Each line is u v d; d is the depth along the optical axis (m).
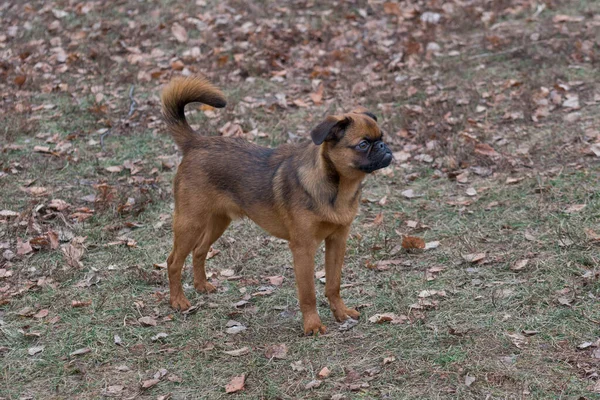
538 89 11.56
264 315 7.14
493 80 12.21
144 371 6.25
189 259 8.44
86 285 7.69
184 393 5.94
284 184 6.65
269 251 8.38
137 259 8.23
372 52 13.59
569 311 6.58
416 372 5.95
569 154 9.69
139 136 11.23
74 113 11.93
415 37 13.98
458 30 14.31
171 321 7.08
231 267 8.10
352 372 5.99
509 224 8.33
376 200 9.29
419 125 10.94
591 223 8.06
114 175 10.15
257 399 5.80
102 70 13.50
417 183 9.63
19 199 9.43
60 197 9.51
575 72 12.11
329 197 6.43
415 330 6.57
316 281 7.79
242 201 6.97
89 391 6.00
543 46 13.22
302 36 14.34
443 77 12.48
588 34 13.41
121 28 15.12
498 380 5.75
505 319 6.58
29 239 8.51
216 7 15.87
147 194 9.57
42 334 6.84
